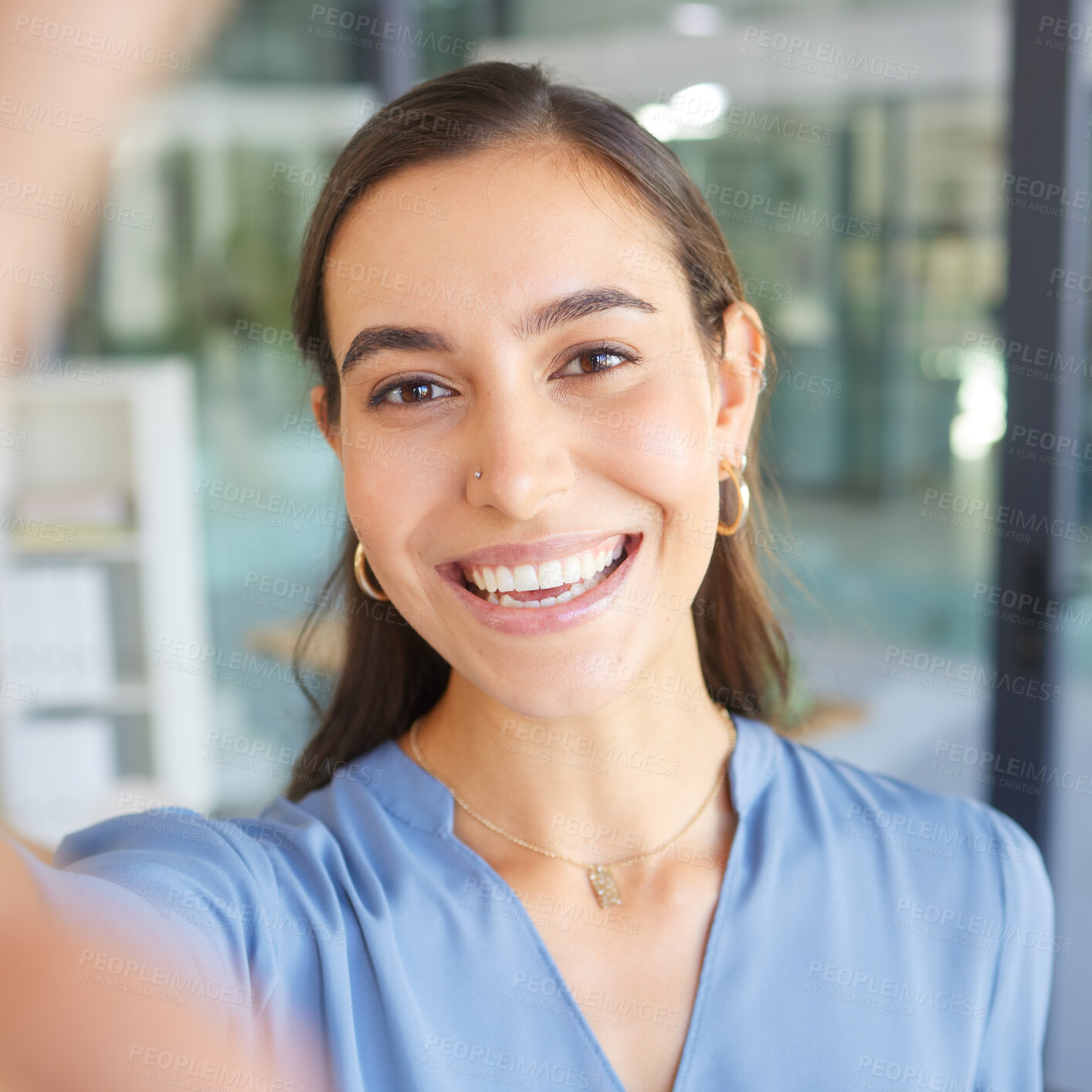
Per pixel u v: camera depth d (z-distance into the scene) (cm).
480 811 89
